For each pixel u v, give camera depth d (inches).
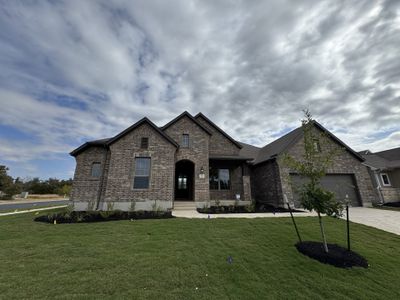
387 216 426.6
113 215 402.9
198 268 174.9
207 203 548.1
